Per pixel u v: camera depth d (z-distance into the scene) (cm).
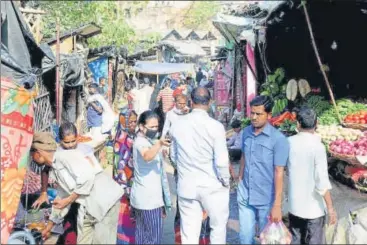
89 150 422
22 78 505
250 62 888
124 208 449
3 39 516
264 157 391
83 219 411
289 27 844
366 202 582
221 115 1193
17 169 423
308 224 391
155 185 415
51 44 1009
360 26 823
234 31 922
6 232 411
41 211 496
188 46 1659
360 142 653
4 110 411
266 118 393
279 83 874
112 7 1332
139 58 1628
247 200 405
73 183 402
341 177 679
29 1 1020
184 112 532
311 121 386
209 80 1417
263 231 388
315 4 723
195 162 400
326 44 873
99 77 1281
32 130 436
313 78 898
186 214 409
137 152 411
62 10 1130
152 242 419
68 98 1000
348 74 893
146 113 415
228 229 493
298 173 388
